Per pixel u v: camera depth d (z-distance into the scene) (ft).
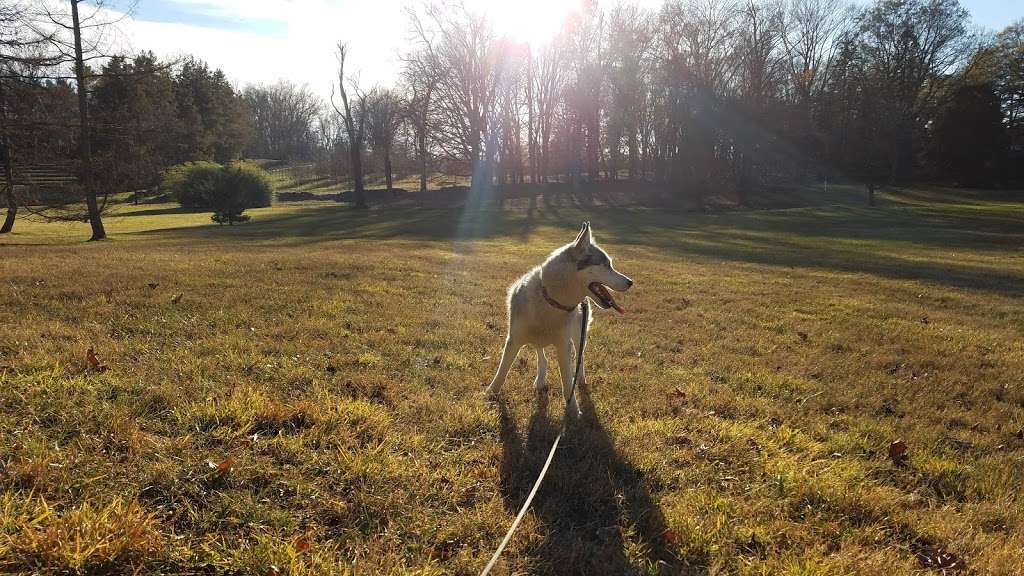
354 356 19.25
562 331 16.34
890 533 11.10
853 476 13.11
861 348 25.86
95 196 84.02
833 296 40.04
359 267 41.34
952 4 200.23
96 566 8.08
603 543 10.07
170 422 12.54
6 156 78.33
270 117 381.40
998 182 203.92
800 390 19.48
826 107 203.82
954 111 203.10
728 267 55.11
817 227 112.78
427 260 50.24
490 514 10.43
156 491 10.04
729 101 170.19
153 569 8.29
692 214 141.49
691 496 11.71
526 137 211.82
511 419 15.17
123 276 31.35
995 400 19.70
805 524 10.93
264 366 17.06
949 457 14.71
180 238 81.82
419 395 15.97
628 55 178.29
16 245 67.87
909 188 198.90
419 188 221.66
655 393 18.12
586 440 14.06
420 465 11.85
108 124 84.53
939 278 51.70
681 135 173.47
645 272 48.91
